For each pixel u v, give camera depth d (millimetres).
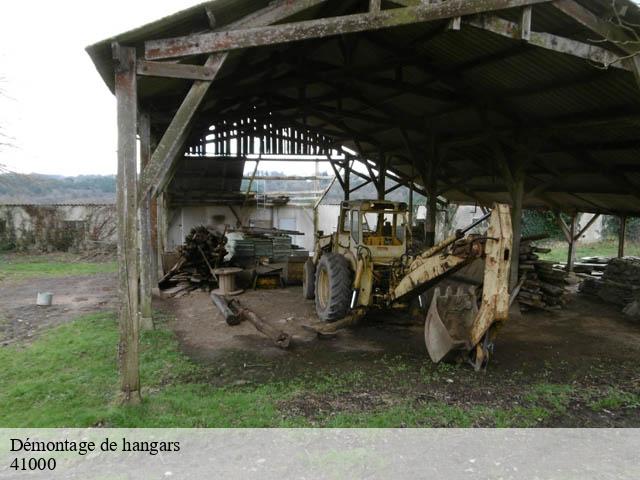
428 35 6832
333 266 6992
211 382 4887
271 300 9500
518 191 8336
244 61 7352
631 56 4785
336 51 8719
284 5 4371
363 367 5406
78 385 4613
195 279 10477
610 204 11055
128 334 4121
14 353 5723
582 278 12281
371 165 15711
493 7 4547
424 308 7656
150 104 7672
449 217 17953
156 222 9617
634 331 7391
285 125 14070
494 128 8609
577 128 7617
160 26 3973
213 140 13867
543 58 6277
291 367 5406
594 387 4871
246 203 17219
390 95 9727
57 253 17516
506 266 4809
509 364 5609
